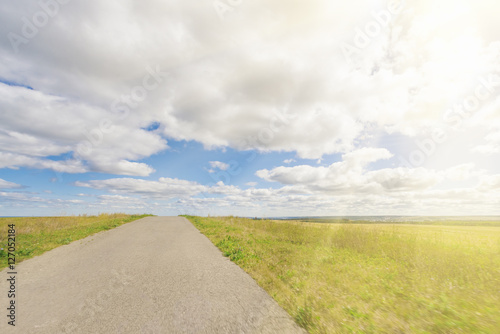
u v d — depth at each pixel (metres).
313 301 4.17
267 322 3.31
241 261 6.77
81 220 17.64
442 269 6.27
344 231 11.84
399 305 4.17
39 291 4.19
